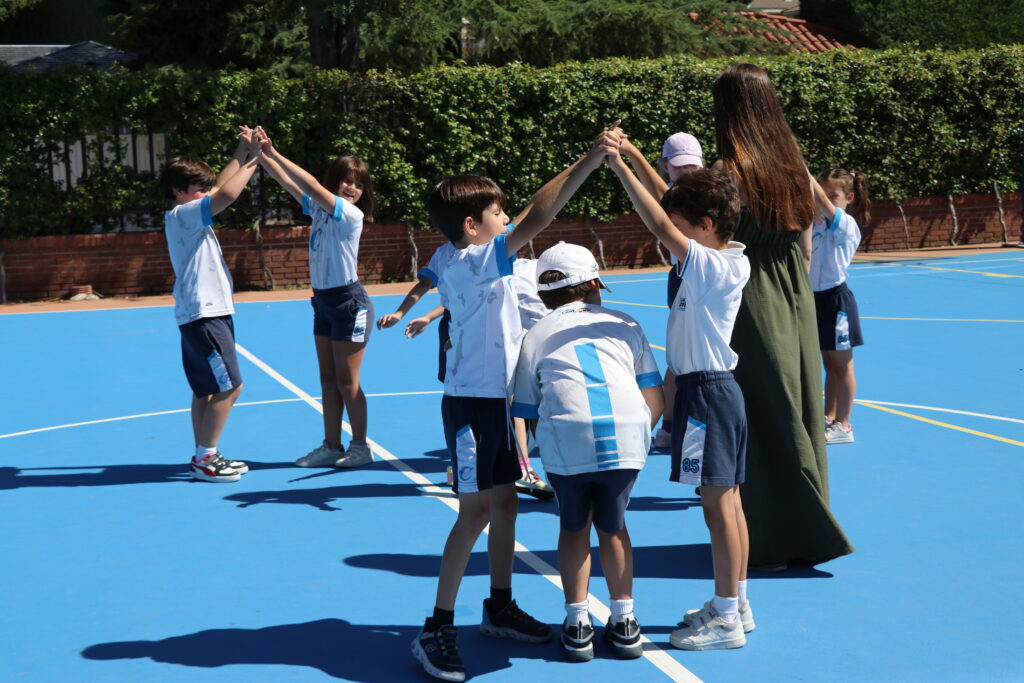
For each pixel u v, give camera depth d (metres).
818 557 4.61
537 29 23.41
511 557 3.99
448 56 23.50
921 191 20.41
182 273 6.10
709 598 4.39
